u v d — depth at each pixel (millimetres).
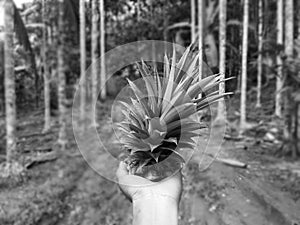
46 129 9633
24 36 8555
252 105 8781
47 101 10164
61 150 8227
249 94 8883
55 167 7340
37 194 6012
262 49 7957
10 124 7426
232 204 3850
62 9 8734
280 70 7848
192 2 8094
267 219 3547
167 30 8547
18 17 8102
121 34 8414
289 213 3861
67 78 10469
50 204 5773
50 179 6777
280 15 8078
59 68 9906
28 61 10312
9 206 5465
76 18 8891
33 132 9492
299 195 4684
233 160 5848
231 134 7504
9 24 7250
